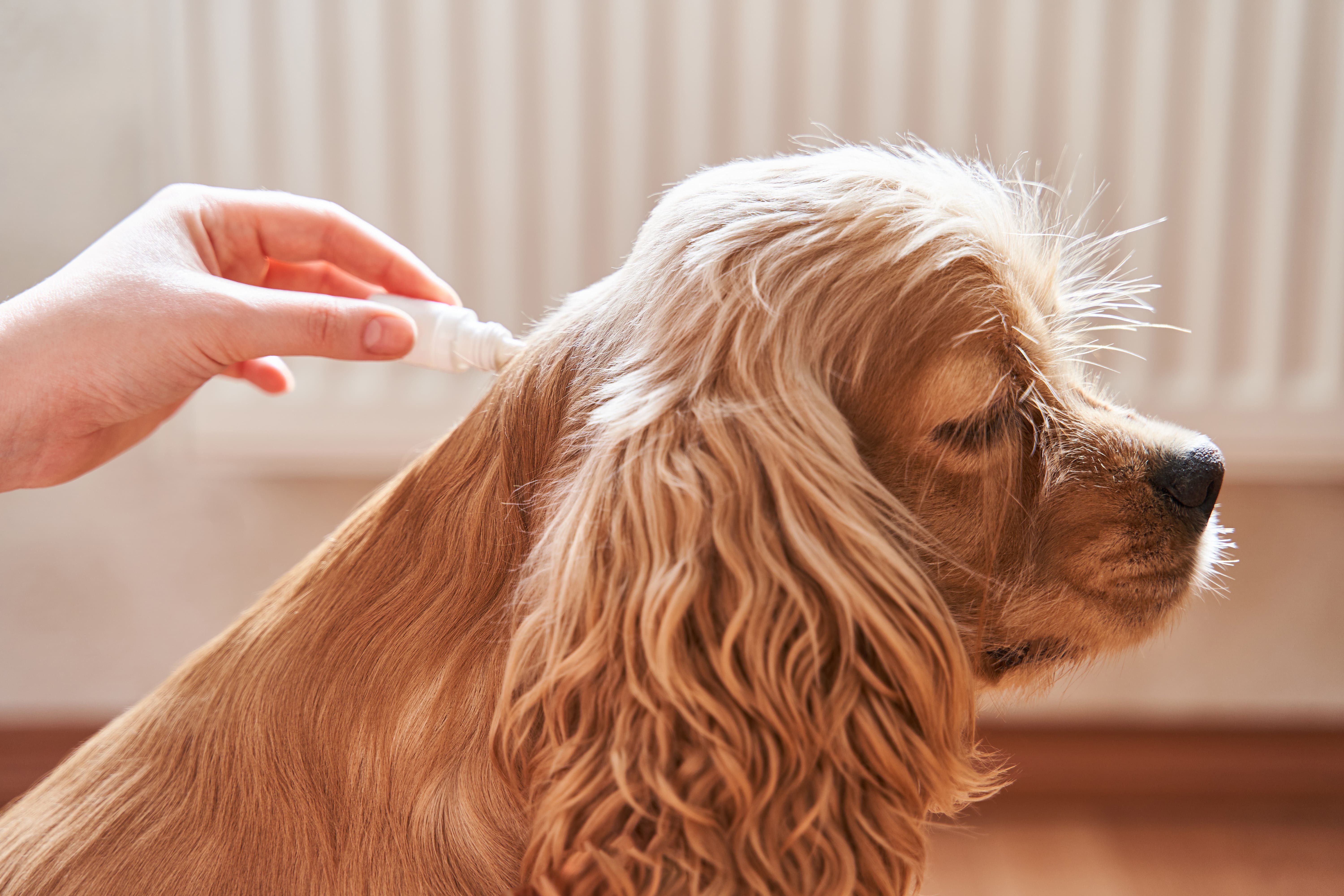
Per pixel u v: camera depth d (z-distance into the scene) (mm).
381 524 626
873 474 567
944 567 590
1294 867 1407
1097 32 1356
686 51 1375
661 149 1397
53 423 704
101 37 1437
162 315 688
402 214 1410
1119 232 1284
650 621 494
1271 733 1540
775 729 497
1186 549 636
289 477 1541
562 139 1393
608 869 488
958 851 1438
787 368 544
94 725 1568
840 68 1368
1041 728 1540
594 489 529
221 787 579
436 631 586
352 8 1366
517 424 603
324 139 1394
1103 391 795
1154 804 1537
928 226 586
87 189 1472
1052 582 628
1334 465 1444
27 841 577
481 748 561
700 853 483
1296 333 1426
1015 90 1371
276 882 558
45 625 1562
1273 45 1364
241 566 1562
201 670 624
